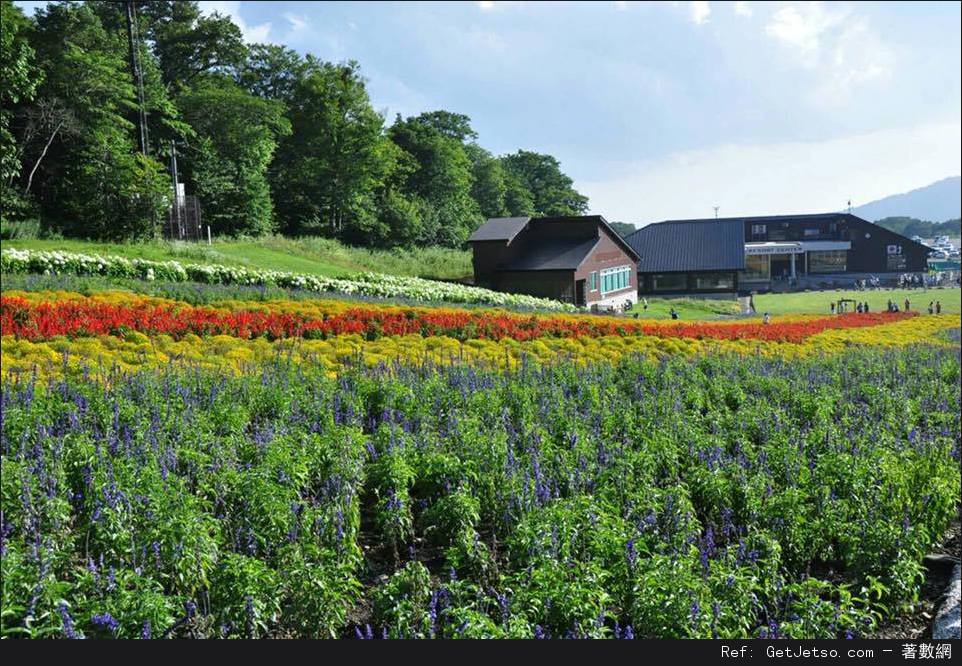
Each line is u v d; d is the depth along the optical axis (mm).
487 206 96812
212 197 57062
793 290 75812
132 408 9742
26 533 6336
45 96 46031
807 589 5969
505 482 7816
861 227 83500
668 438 9531
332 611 5531
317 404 10820
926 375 17938
